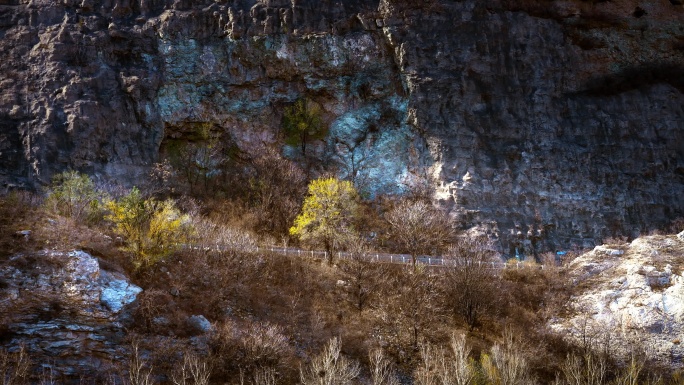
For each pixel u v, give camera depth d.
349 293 46.25
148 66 62.19
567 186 58.25
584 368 40.31
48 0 62.06
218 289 42.59
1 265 36.12
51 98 58.19
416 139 60.25
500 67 61.41
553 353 42.91
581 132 60.53
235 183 60.91
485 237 55.19
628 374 37.69
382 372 38.59
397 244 54.84
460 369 33.66
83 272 37.25
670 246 50.47
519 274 50.31
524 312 47.03
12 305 35.44
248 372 36.31
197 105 62.31
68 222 41.66
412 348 41.66
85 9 62.38
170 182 59.69
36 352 35.38
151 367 34.00
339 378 33.62
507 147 58.97
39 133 56.38
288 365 37.59
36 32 60.75
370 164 61.28
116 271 39.50
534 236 56.06
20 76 59.03
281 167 59.59
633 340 43.62
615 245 52.38
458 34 61.75
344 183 52.59
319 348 40.50
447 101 60.00
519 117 60.28
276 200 57.03
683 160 60.69
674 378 39.72
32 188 54.59
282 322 42.25
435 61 60.97
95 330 36.59
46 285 36.22
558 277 50.09
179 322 38.66
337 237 49.91
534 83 61.56
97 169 57.25
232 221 55.41
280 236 55.00
